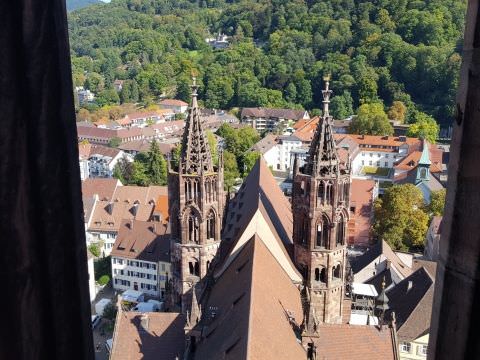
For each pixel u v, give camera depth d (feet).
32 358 16.34
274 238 170.71
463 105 18.44
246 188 248.11
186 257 185.98
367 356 148.25
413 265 288.92
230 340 115.03
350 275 189.88
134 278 345.10
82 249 18.03
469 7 18.11
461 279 19.31
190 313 151.43
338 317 176.35
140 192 425.28
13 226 15.48
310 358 134.10
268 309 125.18
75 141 17.47
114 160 591.37
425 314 211.00
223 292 154.51
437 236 330.13
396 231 369.50
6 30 14.87
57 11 16.14
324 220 165.27
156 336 164.86
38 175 16.05
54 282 16.80
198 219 181.57
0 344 15.52
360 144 586.86
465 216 18.88
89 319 18.57
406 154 554.05
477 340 19.17
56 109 16.43
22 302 15.85
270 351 108.47
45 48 15.81
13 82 15.16
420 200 387.55
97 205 402.93
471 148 18.38
